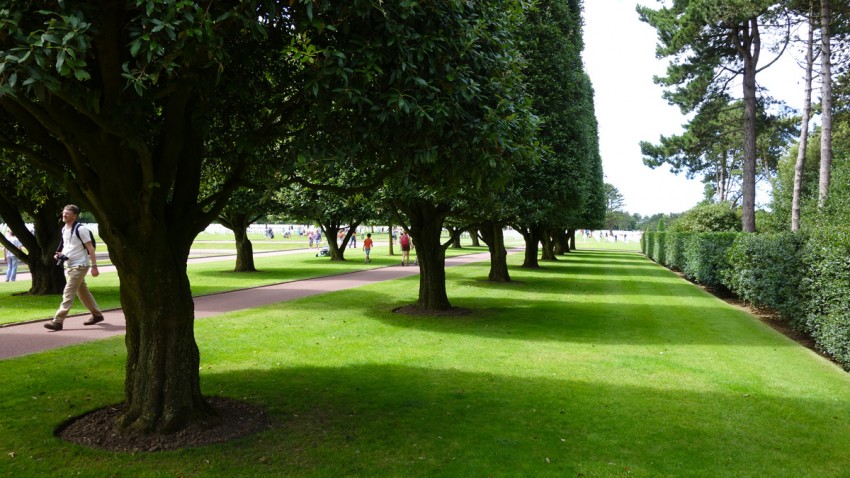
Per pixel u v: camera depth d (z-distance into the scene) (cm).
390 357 780
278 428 488
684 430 506
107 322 998
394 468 409
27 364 691
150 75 312
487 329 1018
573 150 1394
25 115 439
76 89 328
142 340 459
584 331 1012
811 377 706
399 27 390
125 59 395
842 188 1683
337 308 1254
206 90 410
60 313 923
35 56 269
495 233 1989
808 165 3052
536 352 830
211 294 1480
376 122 422
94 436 453
